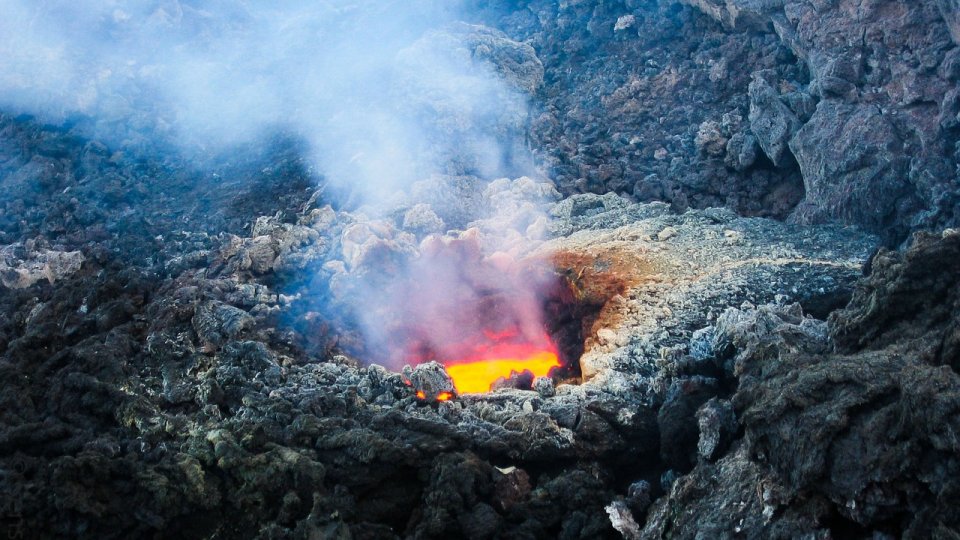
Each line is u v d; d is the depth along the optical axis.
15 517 8.05
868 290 7.96
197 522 8.22
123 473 8.34
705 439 8.00
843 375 7.00
